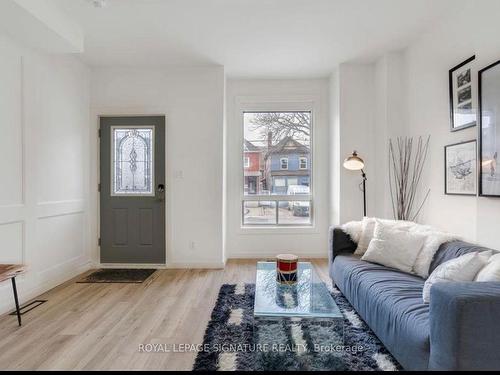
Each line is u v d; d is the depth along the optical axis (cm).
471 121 250
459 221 267
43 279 316
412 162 344
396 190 362
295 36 324
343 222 400
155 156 404
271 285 229
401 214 349
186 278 357
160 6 266
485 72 227
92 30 308
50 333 226
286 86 451
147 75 402
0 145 266
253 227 457
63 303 283
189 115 402
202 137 404
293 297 206
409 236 257
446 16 283
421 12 279
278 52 362
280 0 260
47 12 254
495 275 158
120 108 403
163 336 221
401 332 172
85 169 395
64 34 278
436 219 302
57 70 342
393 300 191
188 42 335
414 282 219
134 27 302
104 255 407
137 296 300
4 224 271
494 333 133
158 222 405
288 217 463
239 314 255
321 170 452
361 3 265
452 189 275
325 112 450
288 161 463
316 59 383
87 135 399
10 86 277
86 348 205
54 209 335
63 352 200
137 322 243
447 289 142
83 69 391
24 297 288
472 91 249
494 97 218
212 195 404
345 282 266
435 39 301
